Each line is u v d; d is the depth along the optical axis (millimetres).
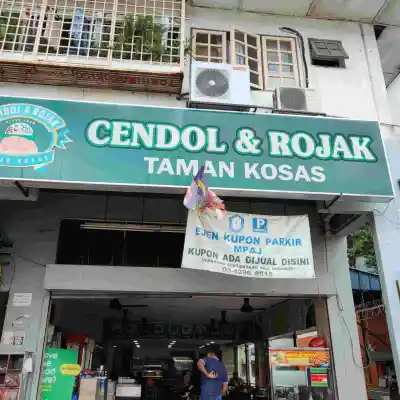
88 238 7000
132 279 6227
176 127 5324
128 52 5953
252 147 5363
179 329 12094
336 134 5617
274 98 6309
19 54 5680
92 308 9961
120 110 5316
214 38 7121
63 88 6059
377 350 12078
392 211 6230
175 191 5172
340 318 6680
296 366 6516
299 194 5277
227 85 5891
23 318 5949
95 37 6160
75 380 6508
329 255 6969
